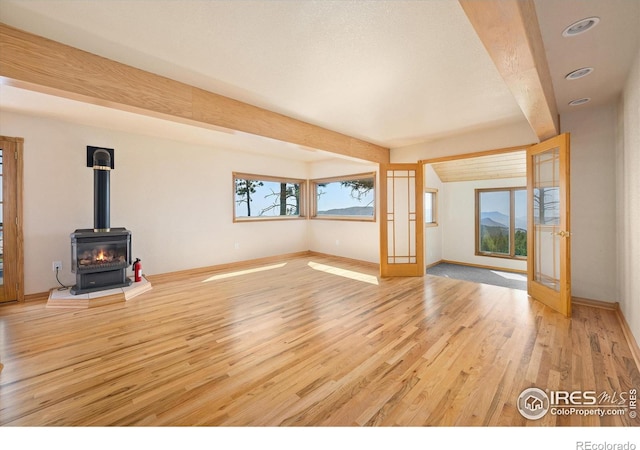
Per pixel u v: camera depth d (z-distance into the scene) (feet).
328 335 8.71
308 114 11.30
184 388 6.13
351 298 12.30
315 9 5.42
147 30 6.07
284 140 11.42
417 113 11.24
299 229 23.03
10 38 5.94
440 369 6.82
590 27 6.03
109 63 7.21
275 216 21.76
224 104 9.49
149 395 5.90
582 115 11.15
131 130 14.08
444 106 10.50
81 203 13.11
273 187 21.74
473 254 21.06
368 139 15.29
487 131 13.48
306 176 23.44
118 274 12.76
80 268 11.73
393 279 15.60
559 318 9.92
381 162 16.69
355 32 6.15
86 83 6.87
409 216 16.99
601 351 7.61
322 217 22.53
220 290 13.51
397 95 9.53
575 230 11.45
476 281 16.52
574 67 7.82
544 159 11.60
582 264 11.34
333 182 22.39
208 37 6.33
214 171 17.90
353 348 7.88
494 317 10.07
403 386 6.18
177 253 16.31
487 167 18.72
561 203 10.14
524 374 6.59
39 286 12.15
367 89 9.02
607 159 10.68
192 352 7.67
